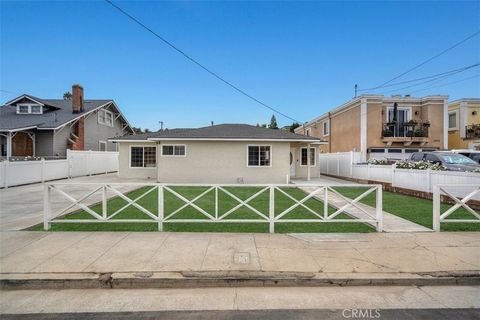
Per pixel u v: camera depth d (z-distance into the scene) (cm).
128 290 414
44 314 348
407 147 2217
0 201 1085
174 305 370
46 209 673
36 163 1723
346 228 698
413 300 387
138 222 716
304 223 743
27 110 2441
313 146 2184
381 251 536
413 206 998
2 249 536
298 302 379
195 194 1277
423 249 548
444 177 1098
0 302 379
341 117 2583
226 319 337
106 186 687
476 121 2536
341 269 460
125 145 2120
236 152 1820
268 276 434
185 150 1823
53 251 526
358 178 1822
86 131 2550
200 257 501
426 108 2248
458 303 380
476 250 544
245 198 1145
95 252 522
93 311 355
